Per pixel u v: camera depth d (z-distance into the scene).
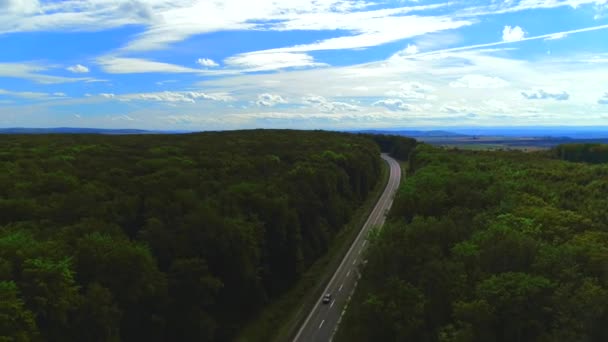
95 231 44.25
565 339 32.25
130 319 42.34
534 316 34.28
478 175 77.94
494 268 40.66
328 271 73.88
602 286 36.31
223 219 54.91
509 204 57.09
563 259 38.47
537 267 38.75
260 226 60.28
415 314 39.03
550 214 51.44
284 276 67.62
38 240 40.47
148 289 42.84
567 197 63.94
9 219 46.12
